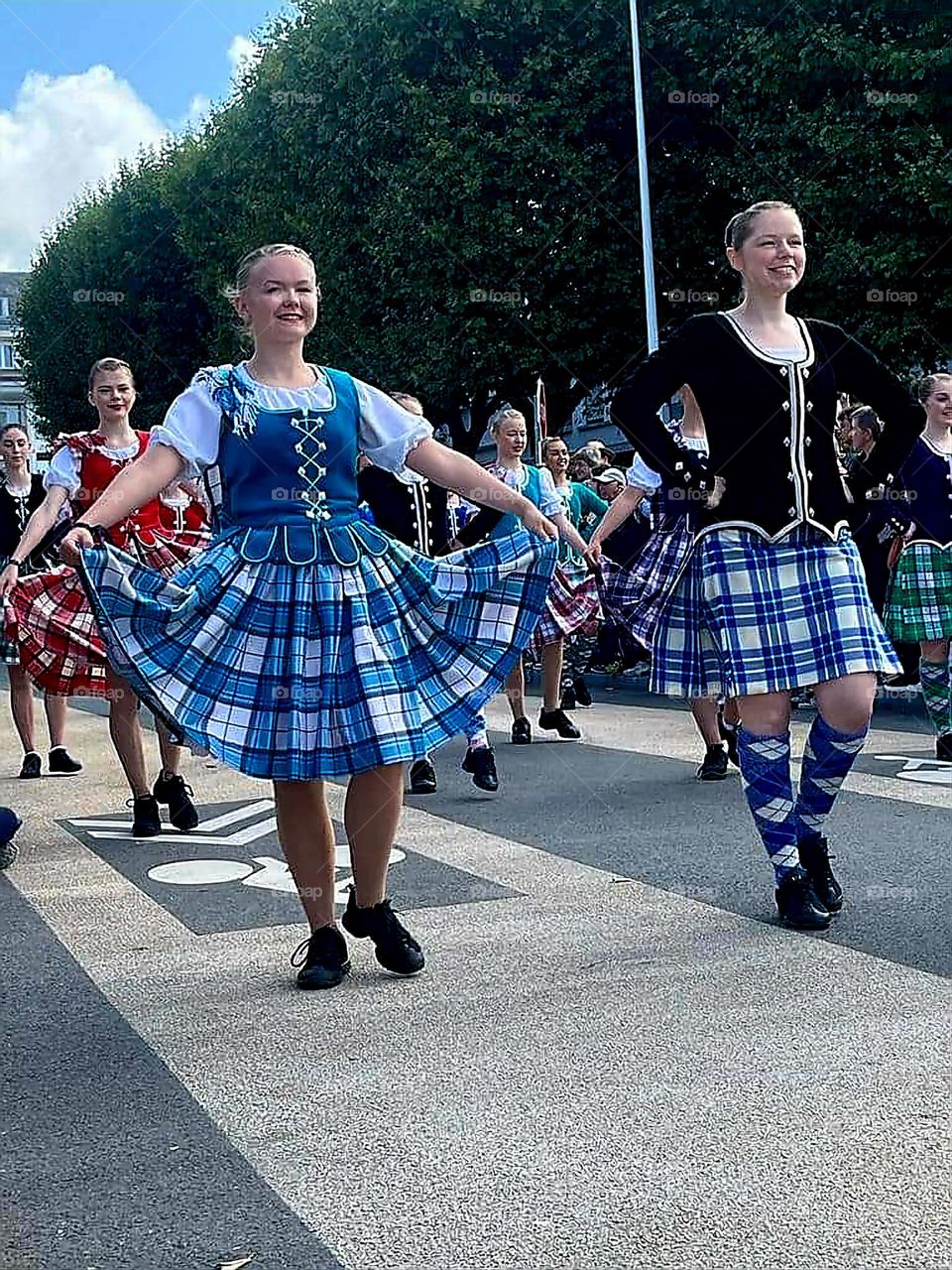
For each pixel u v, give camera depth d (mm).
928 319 17578
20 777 8953
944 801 6809
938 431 8133
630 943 4668
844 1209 2791
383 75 22734
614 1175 2980
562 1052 3703
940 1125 3154
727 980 4227
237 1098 3502
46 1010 4254
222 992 4355
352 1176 3039
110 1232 2840
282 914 5277
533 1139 3176
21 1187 3061
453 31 21750
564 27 21500
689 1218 2781
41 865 6250
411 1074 3602
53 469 6910
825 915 4738
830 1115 3230
